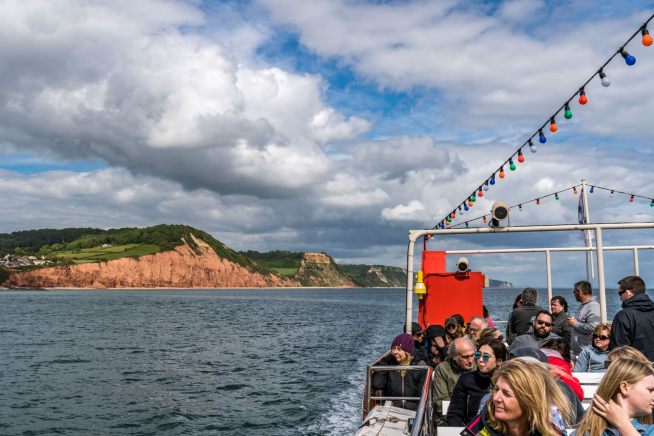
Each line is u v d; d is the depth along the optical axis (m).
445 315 11.63
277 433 14.33
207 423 15.48
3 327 52.62
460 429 5.59
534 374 3.27
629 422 3.28
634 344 6.33
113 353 32.56
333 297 199.00
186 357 30.89
